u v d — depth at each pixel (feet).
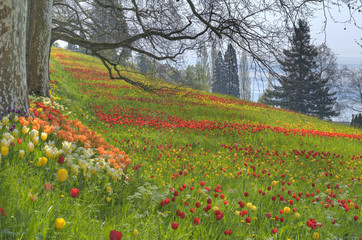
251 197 19.69
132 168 19.44
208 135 52.34
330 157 45.19
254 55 27.25
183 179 21.81
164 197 14.03
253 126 61.67
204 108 83.87
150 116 61.46
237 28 28.78
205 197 16.70
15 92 19.33
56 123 19.13
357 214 19.69
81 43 42.70
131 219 11.78
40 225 8.33
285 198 21.58
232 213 15.11
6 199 9.11
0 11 18.40
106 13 48.19
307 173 34.53
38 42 40.91
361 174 36.55
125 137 39.17
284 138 55.47
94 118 47.37
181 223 12.42
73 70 124.26
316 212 18.43
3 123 15.03
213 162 32.96
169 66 38.63
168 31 38.24
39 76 41.37
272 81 27.09
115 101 75.66
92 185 12.58
